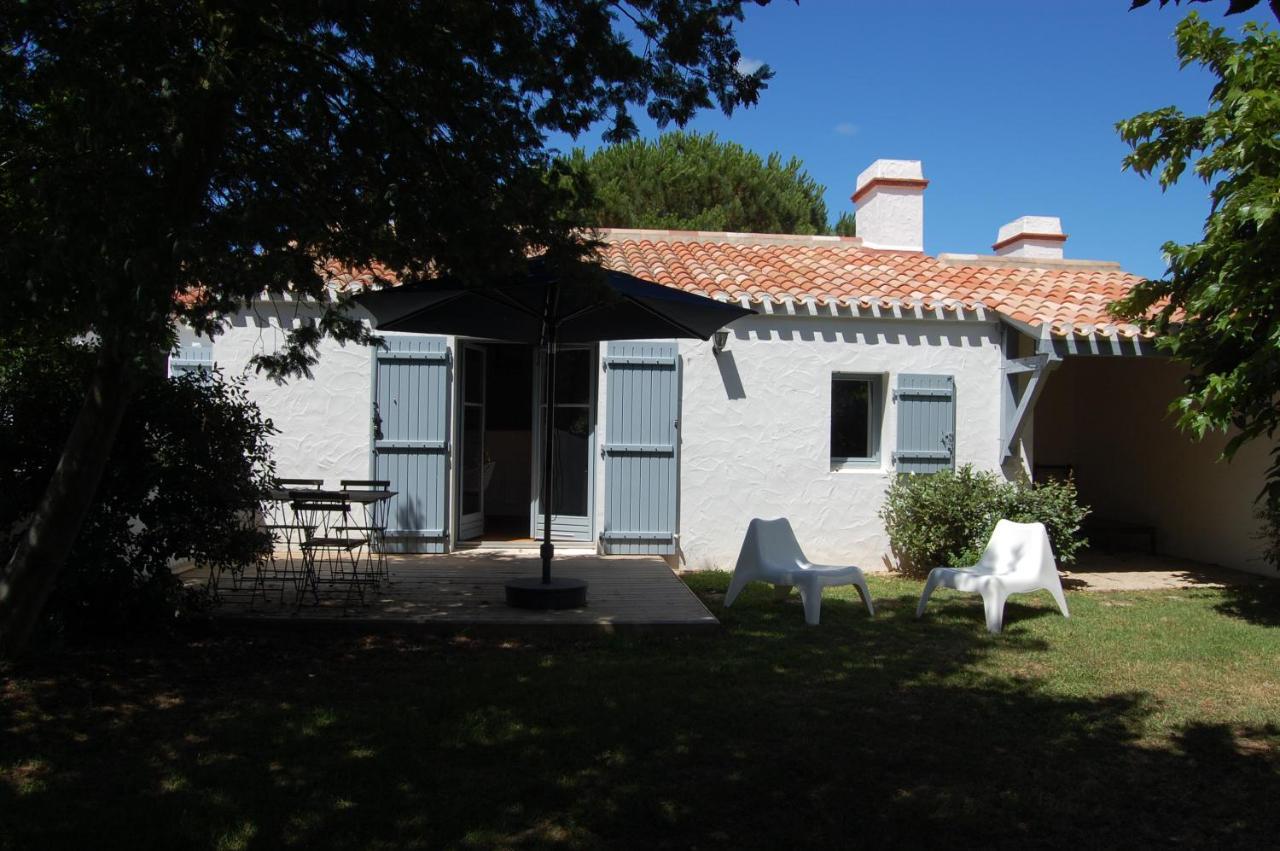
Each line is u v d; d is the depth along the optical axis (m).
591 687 5.53
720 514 10.37
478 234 5.33
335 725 4.81
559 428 11.00
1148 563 11.27
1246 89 7.44
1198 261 7.73
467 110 5.45
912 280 11.41
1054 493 9.78
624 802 4.00
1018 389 10.52
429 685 5.53
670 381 10.25
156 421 6.16
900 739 4.81
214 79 4.68
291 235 5.37
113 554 6.05
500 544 10.81
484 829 3.72
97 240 4.18
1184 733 4.99
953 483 9.77
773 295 10.26
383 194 5.60
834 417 10.86
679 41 5.44
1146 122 8.21
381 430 10.08
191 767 4.26
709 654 6.43
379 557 8.84
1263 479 10.36
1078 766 4.50
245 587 8.00
